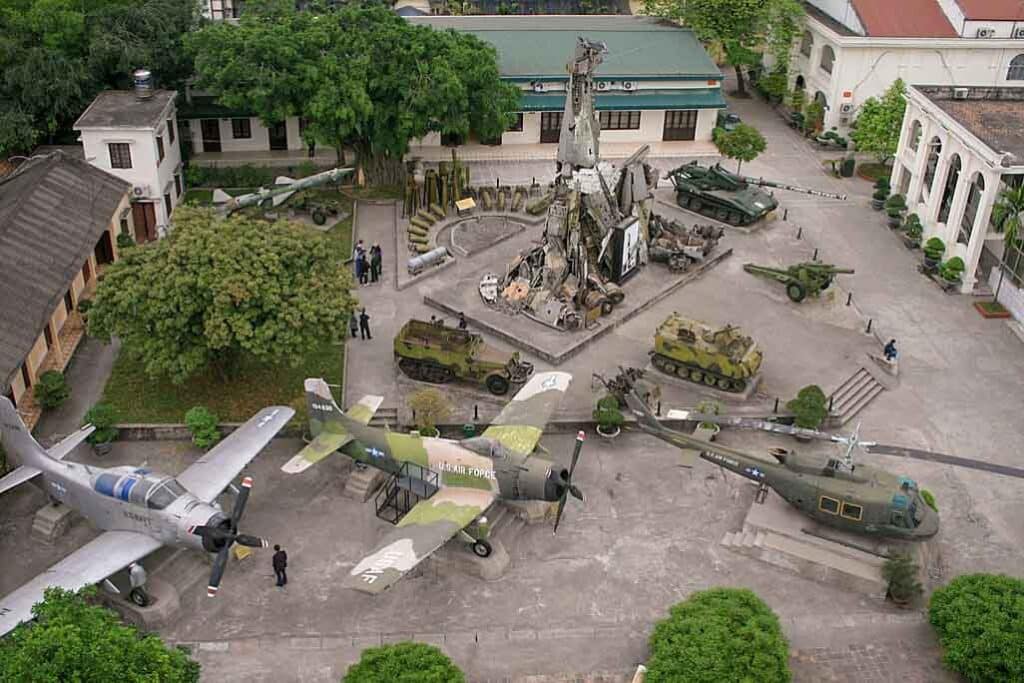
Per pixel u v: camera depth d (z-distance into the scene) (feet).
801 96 266.77
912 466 149.18
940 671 117.08
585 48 172.24
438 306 181.68
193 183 222.89
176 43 224.53
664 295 188.14
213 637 118.73
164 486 121.39
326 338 149.28
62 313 170.09
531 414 139.95
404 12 294.46
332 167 233.76
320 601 124.26
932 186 205.67
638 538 135.13
